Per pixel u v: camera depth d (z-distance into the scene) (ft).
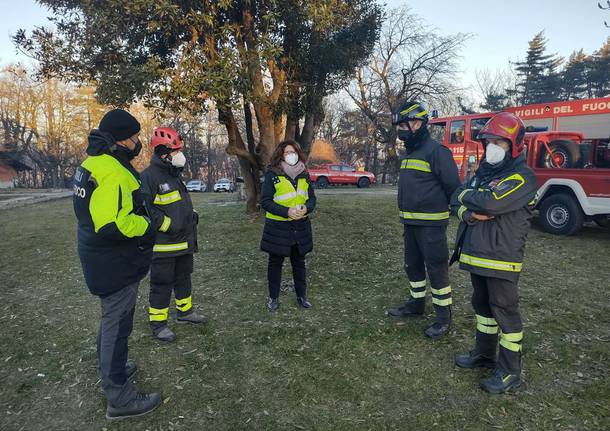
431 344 11.66
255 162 29.81
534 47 173.88
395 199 41.09
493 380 9.39
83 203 7.93
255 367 10.74
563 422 8.32
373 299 15.16
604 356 10.73
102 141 7.88
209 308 14.69
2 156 138.41
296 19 24.35
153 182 11.30
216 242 24.71
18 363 11.18
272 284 14.16
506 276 8.93
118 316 8.54
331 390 9.70
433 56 91.66
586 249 21.25
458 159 35.68
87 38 22.53
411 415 8.75
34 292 17.01
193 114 23.91
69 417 8.91
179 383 10.05
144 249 8.70
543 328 12.41
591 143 26.04
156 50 24.95
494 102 152.66
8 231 30.45
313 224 27.91
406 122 11.88
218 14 24.62
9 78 133.18
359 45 29.91
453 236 24.89
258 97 24.22
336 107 143.95
